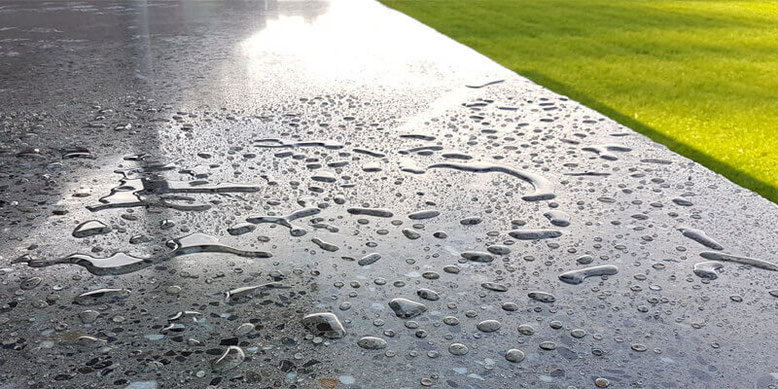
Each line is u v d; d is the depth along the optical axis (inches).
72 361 20.4
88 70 59.4
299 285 24.6
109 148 38.9
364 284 24.8
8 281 24.6
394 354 21.0
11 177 34.4
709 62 121.3
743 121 82.7
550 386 19.8
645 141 41.3
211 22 91.7
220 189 33.2
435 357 20.9
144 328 22.0
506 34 147.2
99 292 24.0
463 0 208.7
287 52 69.3
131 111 46.3
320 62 64.2
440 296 24.1
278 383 19.7
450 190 33.4
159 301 23.5
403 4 193.9
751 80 106.8
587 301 23.9
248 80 55.9
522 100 50.7
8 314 22.6
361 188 33.4
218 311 23.0
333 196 32.4
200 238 28.0
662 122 81.4
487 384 19.8
